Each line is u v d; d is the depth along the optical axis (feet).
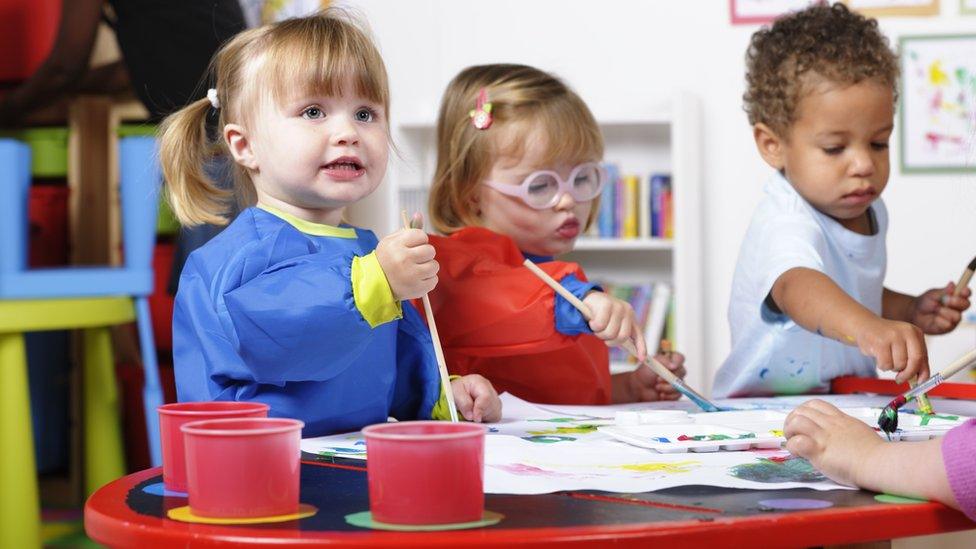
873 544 2.17
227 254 3.34
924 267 10.29
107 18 8.80
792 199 4.79
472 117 5.21
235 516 1.90
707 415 3.22
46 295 6.41
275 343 2.87
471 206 5.33
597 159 5.39
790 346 4.64
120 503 2.13
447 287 4.08
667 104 10.68
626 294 10.11
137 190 6.70
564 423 3.37
